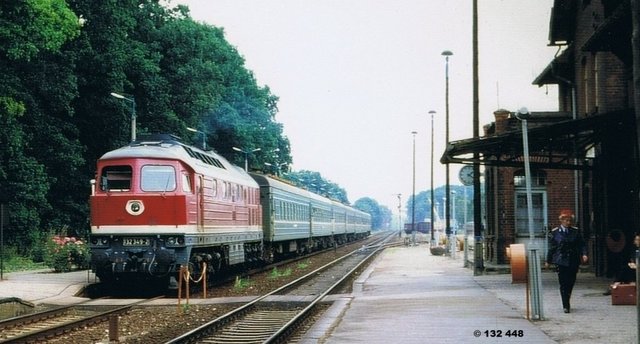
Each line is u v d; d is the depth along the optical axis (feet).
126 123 148.56
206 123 198.18
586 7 79.10
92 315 48.85
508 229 93.09
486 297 54.60
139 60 151.23
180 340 38.83
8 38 101.81
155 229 65.31
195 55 177.58
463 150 66.03
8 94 117.50
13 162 125.90
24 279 75.46
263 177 111.55
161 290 72.90
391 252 158.61
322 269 101.65
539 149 67.05
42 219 142.92
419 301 52.75
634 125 60.75
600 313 43.91
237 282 77.30
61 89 130.62
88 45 135.95
